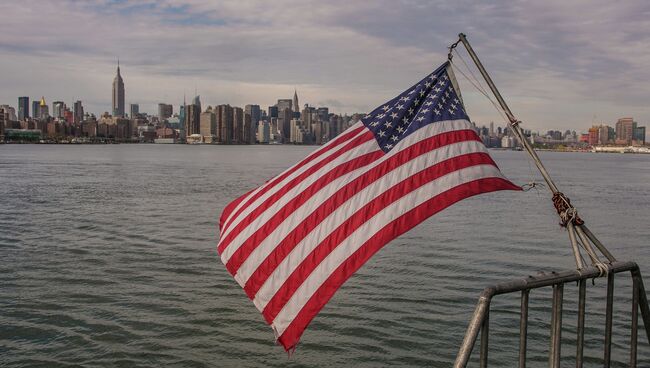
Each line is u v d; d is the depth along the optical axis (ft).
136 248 90.27
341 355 47.39
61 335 50.90
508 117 18.78
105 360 45.85
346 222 19.52
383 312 57.47
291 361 46.11
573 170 427.74
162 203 158.20
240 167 385.50
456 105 21.24
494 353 47.19
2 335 50.78
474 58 19.83
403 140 20.66
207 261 80.43
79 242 95.40
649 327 16.55
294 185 21.09
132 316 55.93
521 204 171.01
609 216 142.82
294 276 19.47
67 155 622.13
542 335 51.08
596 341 50.14
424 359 46.65
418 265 79.30
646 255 91.25
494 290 12.92
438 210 19.02
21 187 209.26
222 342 49.62
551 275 14.02
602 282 69.51
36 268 75.87
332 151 21.52
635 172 405.80
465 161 19.97
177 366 45.03
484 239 102.94
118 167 371.35
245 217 21.39
